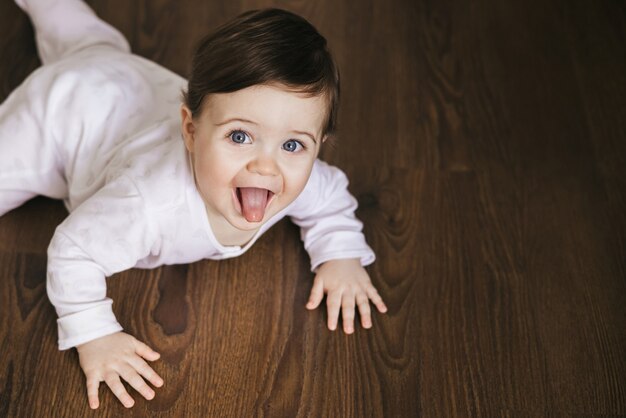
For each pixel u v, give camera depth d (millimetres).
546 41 1705
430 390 1156
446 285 1287
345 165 1444
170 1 1679
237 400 1121
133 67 1294
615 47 1699
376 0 1751
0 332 1160
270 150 958
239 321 1211
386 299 1260
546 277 1307
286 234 1323
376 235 1346
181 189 1053
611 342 1228
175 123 1184
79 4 1478
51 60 1464
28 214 1300
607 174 1466
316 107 955
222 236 1143
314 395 1138
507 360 1198
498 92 1598
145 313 1204
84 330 1074
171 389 1120
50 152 1220
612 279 1310
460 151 1488
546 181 1448
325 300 1248
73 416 1082
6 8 1611
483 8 1766
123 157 1125
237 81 925
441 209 1394
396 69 1618
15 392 1099
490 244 1349
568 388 1170
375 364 1179
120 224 1039
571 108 1577
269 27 960
